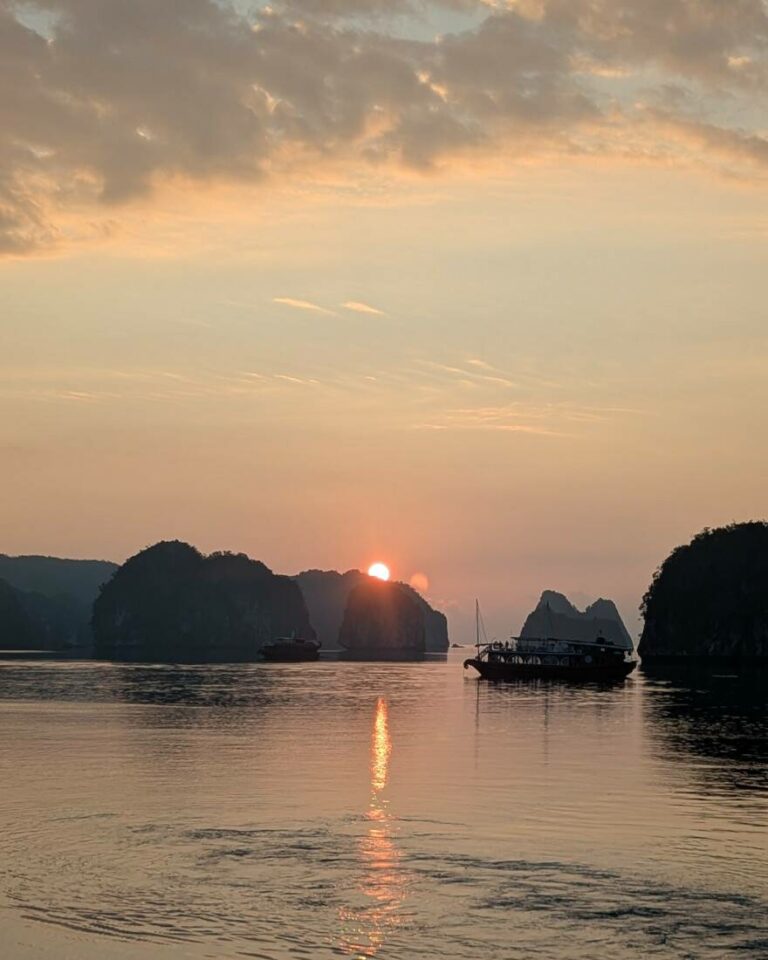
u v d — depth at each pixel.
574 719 93.31
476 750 68.62
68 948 28.70
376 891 33.44
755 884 34.19
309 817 44.44
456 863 36.69
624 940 29.31
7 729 80.88
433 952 28.53
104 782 53.69
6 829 41.88
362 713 99.44
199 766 59.72
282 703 112.00
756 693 132.62
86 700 113.81
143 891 33.44
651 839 40.25
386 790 51.41
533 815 44.97
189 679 163.75
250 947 28.84
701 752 67.00
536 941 29.27
